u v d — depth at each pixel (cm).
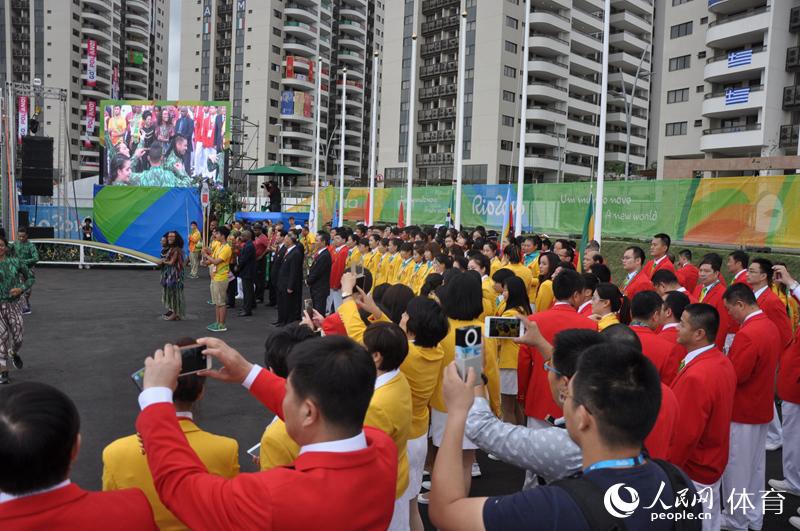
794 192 1255
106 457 254
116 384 782
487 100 5816
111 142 3531
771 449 650
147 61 10219
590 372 181
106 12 9075
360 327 408
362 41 9719
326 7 8975
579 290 513
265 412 694
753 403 455
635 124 6869
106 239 2261
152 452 183
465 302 463
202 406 707
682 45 3934
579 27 6400
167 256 1230
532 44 5875
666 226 1518
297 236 1470
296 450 280
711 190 1416
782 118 3456
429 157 6322
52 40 8406
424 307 388
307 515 173
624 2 6378
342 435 188
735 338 462
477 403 229
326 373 184
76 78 8619
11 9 8400
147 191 2273
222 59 8544
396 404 321
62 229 2409
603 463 176
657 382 181
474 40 5903
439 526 180
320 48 8894
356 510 182
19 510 160
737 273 755
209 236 2256
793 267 1259
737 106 3525
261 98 8250
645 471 174
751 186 1333
